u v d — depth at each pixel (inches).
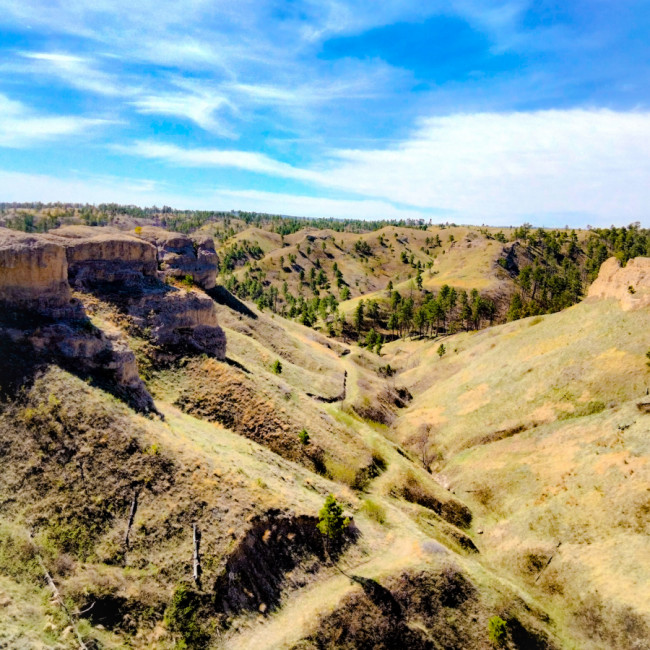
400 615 1631.4
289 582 1584.6
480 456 2962.6
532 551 2167.8
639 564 1846.7
